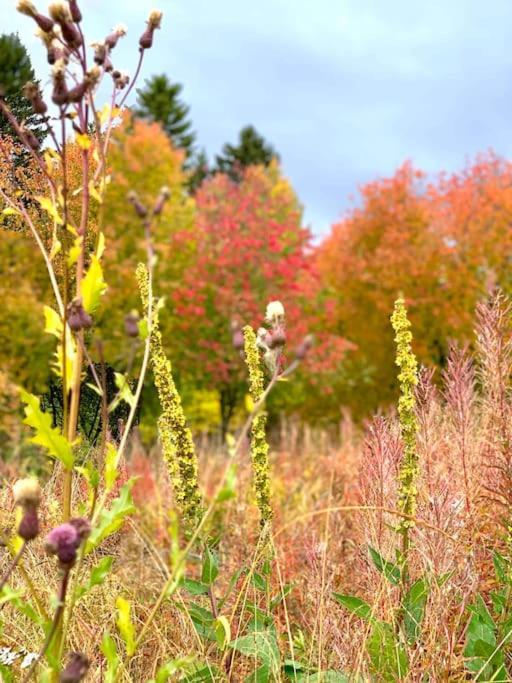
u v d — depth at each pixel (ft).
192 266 51.80
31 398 5.47
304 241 54.03
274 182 95.04
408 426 7.59
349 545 11.47
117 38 6.04
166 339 50.19
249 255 49.37
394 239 51.57
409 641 7.39
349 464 16.83
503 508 9.19
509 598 7.87
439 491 8.31
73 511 8.60
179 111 120.88
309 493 17.35
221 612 7.88
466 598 7.84
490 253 48.52
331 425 53.47
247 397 5.15
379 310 53.57
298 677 7.38
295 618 9.93
